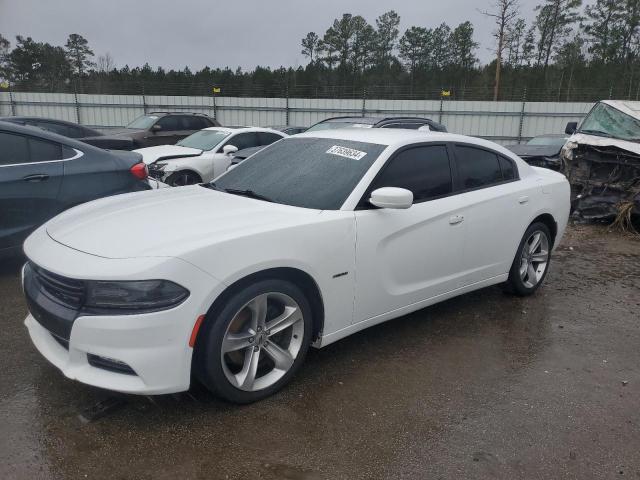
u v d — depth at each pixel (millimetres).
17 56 57031
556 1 46938
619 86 42094
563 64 48406
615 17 50125
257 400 3076
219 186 4125
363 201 3506
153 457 2568
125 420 2848
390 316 3764
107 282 2562
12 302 4461
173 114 15250
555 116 26000
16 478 2387
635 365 3795
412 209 3734
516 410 3129
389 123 11758
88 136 10695
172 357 2623
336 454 2654
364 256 3422
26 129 5094
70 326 2643
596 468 2627
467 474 2545
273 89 28188
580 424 3006
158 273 2564
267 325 3049
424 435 2840
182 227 2969
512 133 26531
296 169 3924
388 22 58344
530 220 4777
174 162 9438
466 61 56500
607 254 7168
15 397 3025
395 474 2527
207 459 2572
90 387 3148
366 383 3369
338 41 57812
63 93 28172
